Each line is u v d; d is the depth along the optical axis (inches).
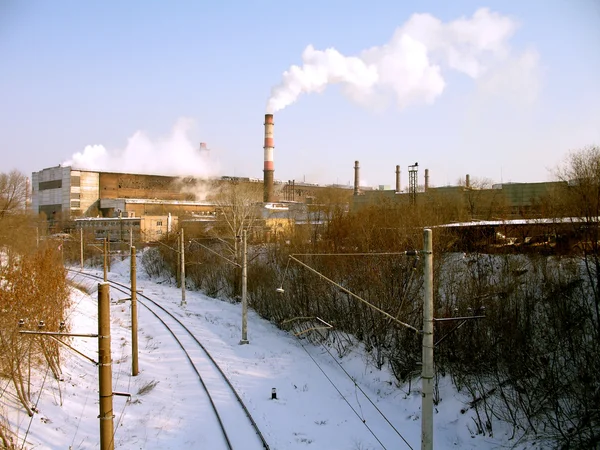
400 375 779.4
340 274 1052.5
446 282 925.8
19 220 2192.4
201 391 707.4
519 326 706.2
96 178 4030.5
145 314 1311.5
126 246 2851.9
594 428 540.1
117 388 724.0
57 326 708.0
